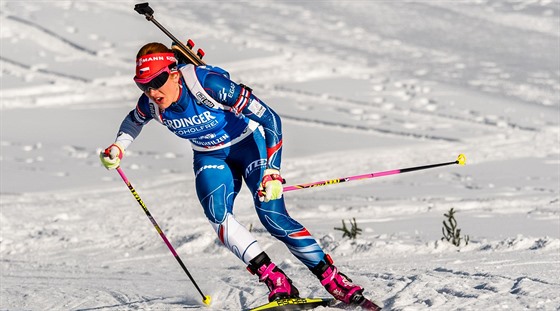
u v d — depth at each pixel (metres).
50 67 59.12
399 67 57.47
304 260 12.15
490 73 54.34
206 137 12.27
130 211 28.88
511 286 12.65
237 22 70.94
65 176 36.81
